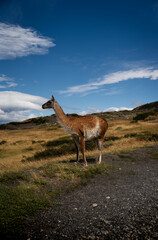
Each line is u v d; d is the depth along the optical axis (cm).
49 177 648
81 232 325
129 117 6294
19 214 387
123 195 493
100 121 841
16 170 782
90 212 402
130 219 365
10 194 486
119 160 923
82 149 787
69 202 458
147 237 304
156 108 7250
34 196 479
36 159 1775
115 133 2942
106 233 320
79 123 784
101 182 605
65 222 361
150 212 389
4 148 2844
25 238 308
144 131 2669
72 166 752
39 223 357
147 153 1083
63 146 2184
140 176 666
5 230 328
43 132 4966
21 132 5381
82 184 584
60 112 779
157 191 509
